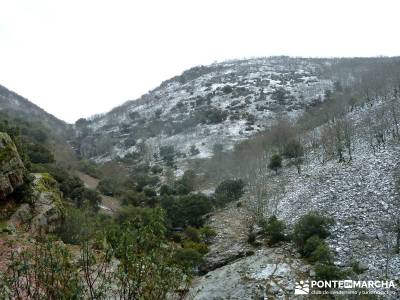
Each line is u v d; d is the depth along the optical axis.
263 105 102.38
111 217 36.97
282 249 29.47
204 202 43.84
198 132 93.81
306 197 37.88
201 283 26.20
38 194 23.92
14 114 94.44
